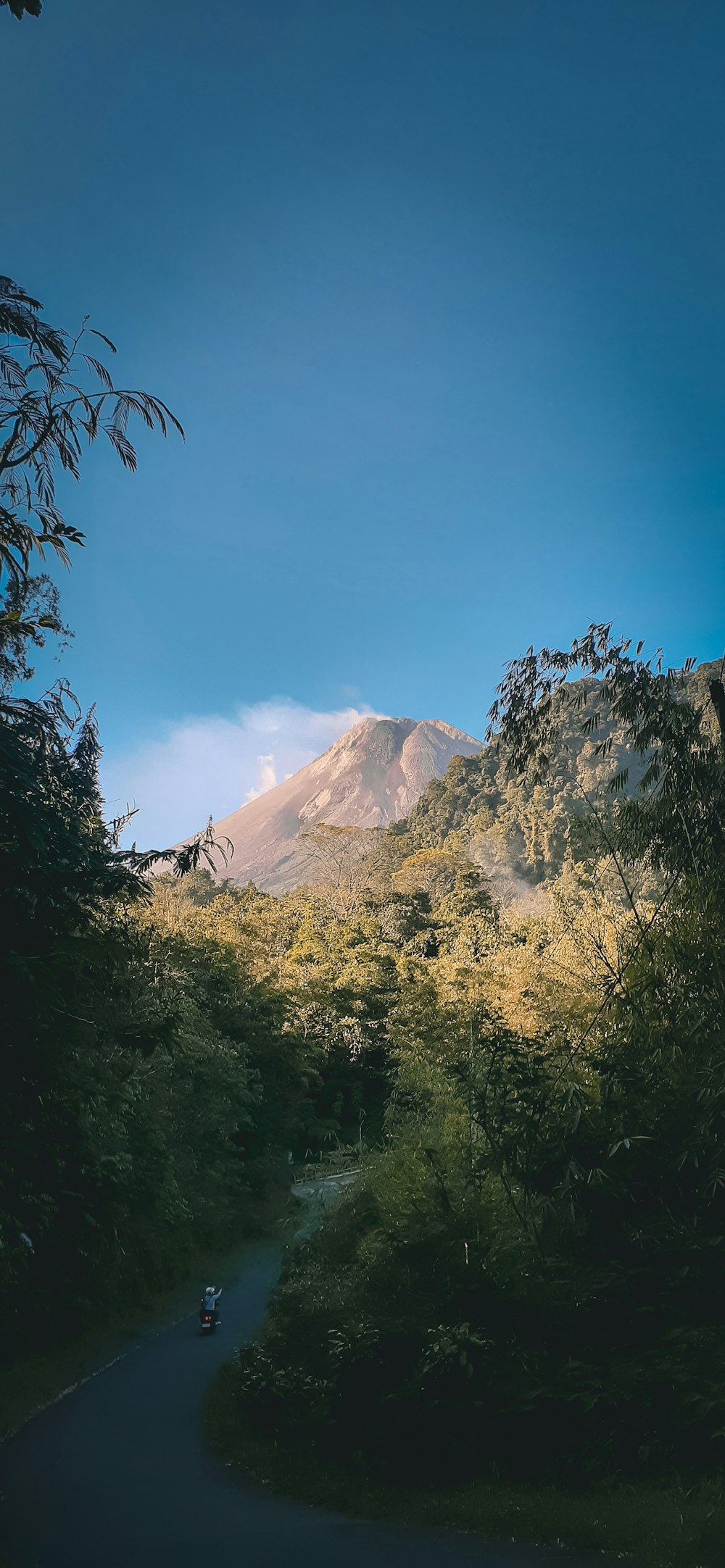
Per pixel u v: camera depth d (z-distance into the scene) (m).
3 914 9.34
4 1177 10.34
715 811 9.79
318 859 124.62
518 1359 8.65
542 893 62.84
